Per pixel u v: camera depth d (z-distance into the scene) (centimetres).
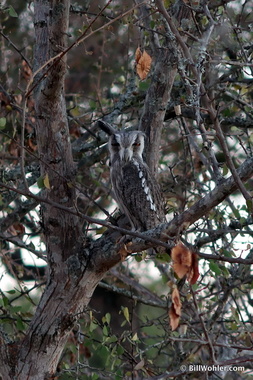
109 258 947
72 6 1157
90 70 1691
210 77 1117
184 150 1335
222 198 800
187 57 855
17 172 1289
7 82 1346
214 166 916
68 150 971
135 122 1677
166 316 1195
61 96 946
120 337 1017
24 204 1307
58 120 951
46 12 962
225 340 1222
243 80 1133
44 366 976
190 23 1013
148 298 1453
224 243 1127
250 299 1245
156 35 1090
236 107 1198
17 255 1600
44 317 974
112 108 1380
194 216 815
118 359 1005
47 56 947
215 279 1247
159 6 807
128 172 1215
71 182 925
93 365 1436
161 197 1221
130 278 1459
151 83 1051
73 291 969
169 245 736
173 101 1206
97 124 1391
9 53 1675
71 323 974
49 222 968
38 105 943
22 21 1800
